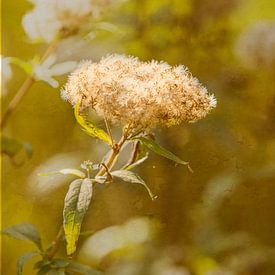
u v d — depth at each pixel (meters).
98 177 0.79
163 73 0.78
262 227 0.94
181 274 0.93
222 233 0.94
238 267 0.92
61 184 0.93
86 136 0.94
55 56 0.89
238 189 0.94
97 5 0.84
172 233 0.94
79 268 0.81
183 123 0.94
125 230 0.94
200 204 0.94
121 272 0.93
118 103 0.77
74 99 0.79
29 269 0.93
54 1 0.83
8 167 0.93
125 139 0.79
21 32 0.92
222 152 0.94
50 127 0.94
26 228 0.81
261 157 0.94
